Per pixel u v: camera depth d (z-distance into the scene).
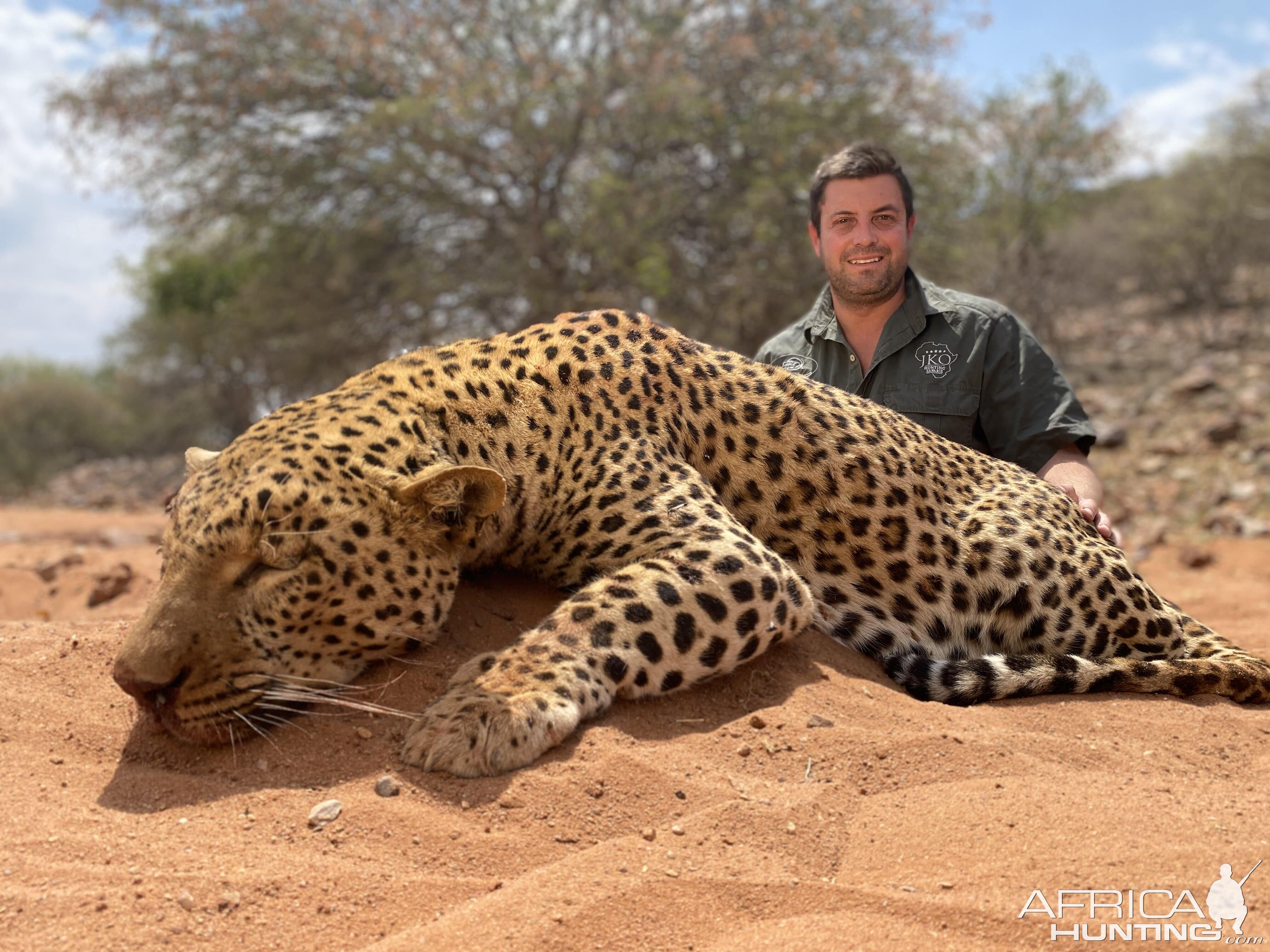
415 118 5.05
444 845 0.93
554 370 1.29
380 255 6.04
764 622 1.20
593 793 0.99
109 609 2.06
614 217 4.94
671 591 1.15
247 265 6.57
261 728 1.08
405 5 5.34
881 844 0.96
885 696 1.24
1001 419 1.76
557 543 1.27
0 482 7.90
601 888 0.87
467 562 1.28
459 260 5.92
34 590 2.36
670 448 1.30
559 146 5.35
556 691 1.06
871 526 1.38
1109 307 9.29
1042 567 1.42
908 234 1.80
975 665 1.31
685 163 5.67
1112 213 9.33
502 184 5.67
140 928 0.81
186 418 8.93
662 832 0.95
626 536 1.23
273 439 1.13
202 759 1.06
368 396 1.20
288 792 0.99
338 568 1.08
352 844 0.92
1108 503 3.75
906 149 5.42
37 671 1.21
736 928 0.85
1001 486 1.50
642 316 1.42
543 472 1.25
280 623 1.07
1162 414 5.01
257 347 6.61
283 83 5.42
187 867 0.88
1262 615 2.17
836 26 5.67
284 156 5.63
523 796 0.99
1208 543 3.21
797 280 5.26
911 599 1.39
